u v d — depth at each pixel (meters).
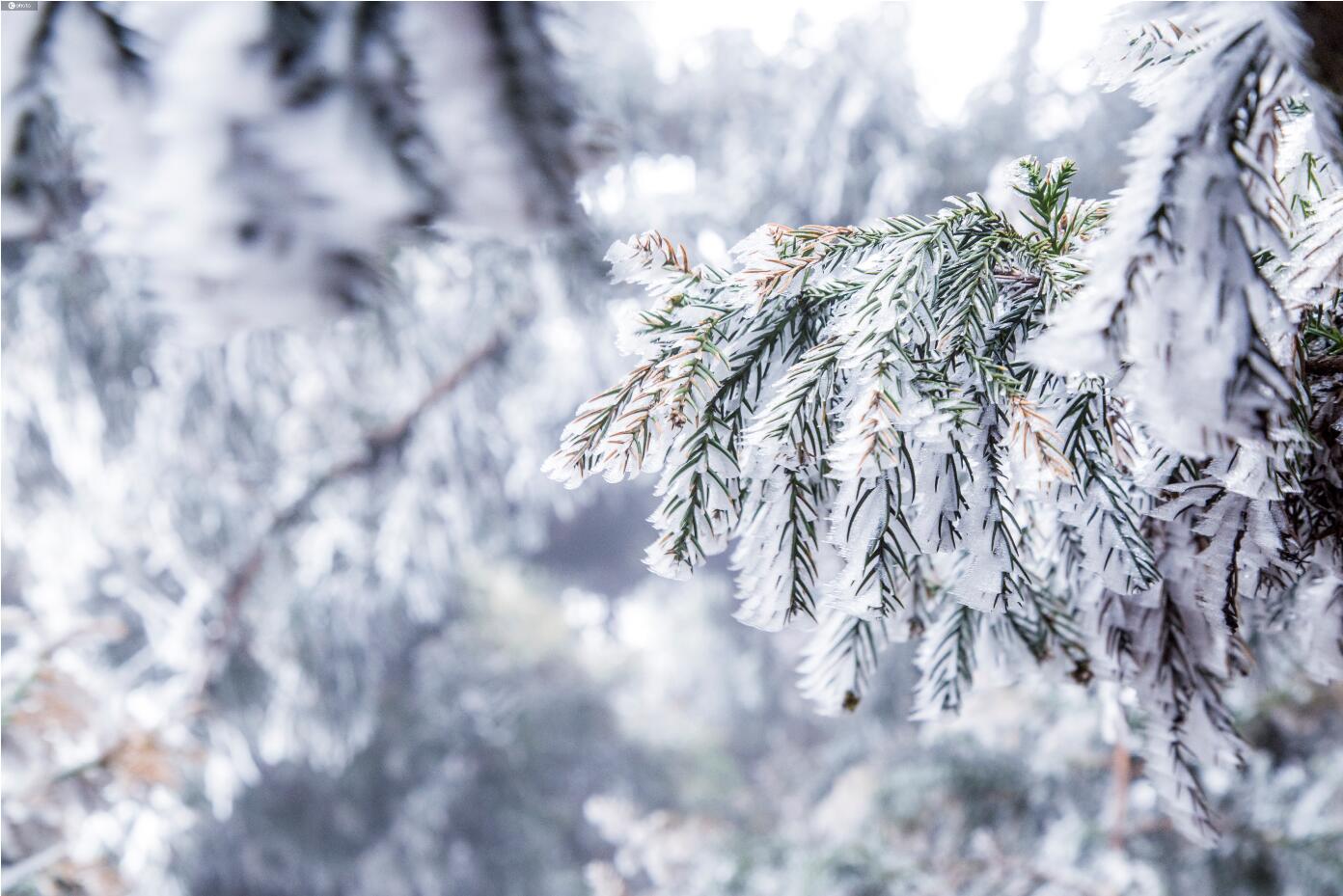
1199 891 2.24
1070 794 2.85
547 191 0.71
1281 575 0.85
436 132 0.70
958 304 0.83
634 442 0.82
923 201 4.38
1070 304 0.74
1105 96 3.71
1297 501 0.84
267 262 0.69
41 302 3.34
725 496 0.82
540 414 4.76
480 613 10.53
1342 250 0.80
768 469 0.81
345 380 4.21
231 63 0.69
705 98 4.95
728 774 10.73
